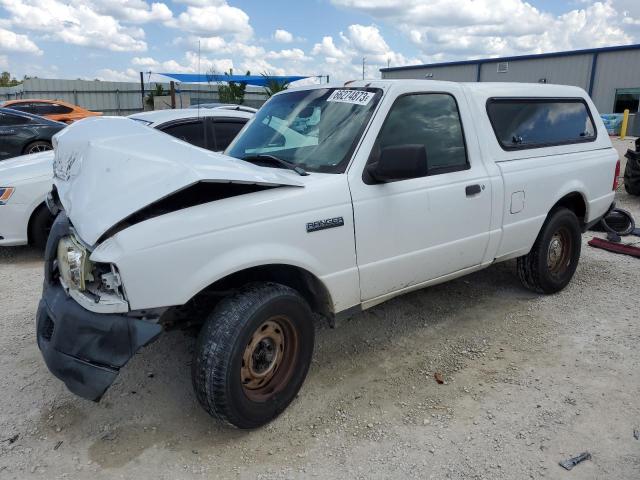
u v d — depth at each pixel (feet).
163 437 10.12
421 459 9.48
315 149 11.75
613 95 106.73
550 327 14.46
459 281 17.84
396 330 14.37
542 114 15.81
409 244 12.05
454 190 12.75
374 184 11.30
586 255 20.81
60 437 10.09
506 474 9.07
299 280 11.31
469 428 10.28
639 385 11.59
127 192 9.02
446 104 13.17
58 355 9.25
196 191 9.48
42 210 20.11
